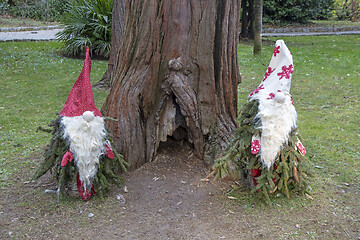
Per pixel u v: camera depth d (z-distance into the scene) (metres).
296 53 13.82
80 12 13.26
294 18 22.47
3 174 4.64
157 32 4.30
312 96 8.45
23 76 10.20
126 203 3.93
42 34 16.92
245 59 12.49
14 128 6.48
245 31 18.42
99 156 3.79
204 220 3.62
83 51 12.76
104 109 4.77
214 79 4.44
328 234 3.39
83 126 3.64
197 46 4.32
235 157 4.31
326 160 5.06
